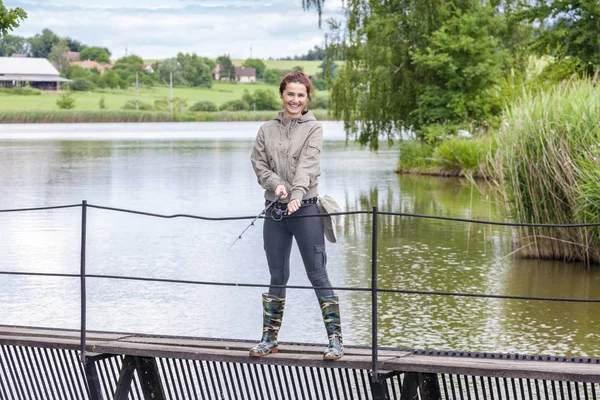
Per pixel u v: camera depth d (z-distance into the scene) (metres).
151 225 20.42
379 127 41.88
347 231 20.48
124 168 36.62
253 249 17.19
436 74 40.53
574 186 15.79
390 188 30.34
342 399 8.47
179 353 6.82
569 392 7.04
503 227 20.61
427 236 19.48
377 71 40.03
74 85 167.00
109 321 11.45
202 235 19.02
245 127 98.56
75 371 7.94
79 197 25.66
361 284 14.04
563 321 11.53
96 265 15.38
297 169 6.29
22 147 53.72
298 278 14.59
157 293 13.20
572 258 16.33
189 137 70.06
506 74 42.88
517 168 16.59
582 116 15.94
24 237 18.47
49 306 12.30
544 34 34.81
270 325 6.64
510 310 12.17
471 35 39.62
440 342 10.47
